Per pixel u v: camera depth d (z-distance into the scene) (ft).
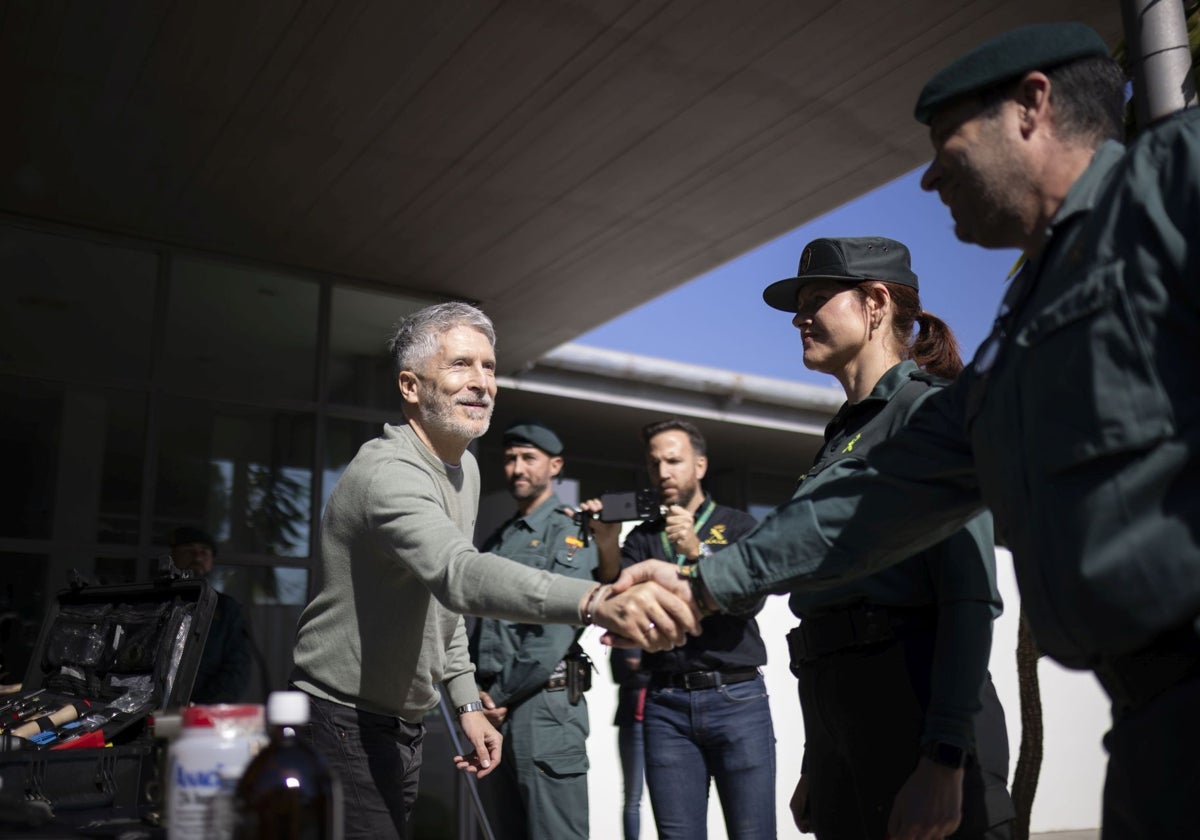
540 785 11.32
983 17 13.74
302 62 14.76
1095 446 3.67
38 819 4.24
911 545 5.32
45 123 16.55
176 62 14.80
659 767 10.64
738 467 40.22
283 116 16.29
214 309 21.68
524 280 22.99
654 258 21.58
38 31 14.03
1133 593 3.59
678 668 10.62
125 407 20.63
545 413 32.60
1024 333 4.01
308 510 21.91
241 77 15.19
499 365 28.78
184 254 21.47
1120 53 7.79
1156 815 3.59
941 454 5.05
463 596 6.00
